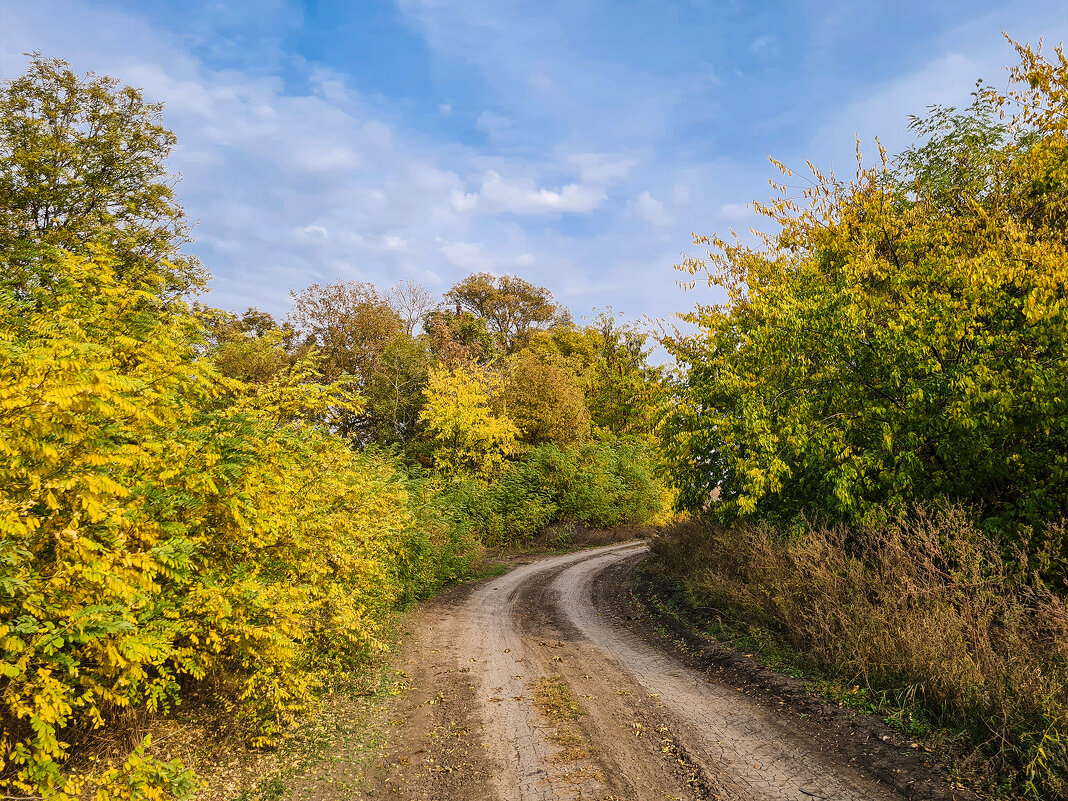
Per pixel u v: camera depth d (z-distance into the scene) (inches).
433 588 609.6
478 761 221.9
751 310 447.2
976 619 236.1
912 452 313.9
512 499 1065.5
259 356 847.7
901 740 202.8
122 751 205.5
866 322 356.5
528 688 303.6
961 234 386.3
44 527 157.4
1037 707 182.4
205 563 214.8
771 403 401.7
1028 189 382.6
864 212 434.6
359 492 338.0
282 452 242.4
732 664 312.7
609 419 1736.0
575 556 903.1
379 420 1312.7
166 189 676.7
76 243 547.5
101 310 205.6
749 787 187.2
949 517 275.1
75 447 159.3
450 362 1393.9
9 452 137.5
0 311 187.5
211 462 205.9
